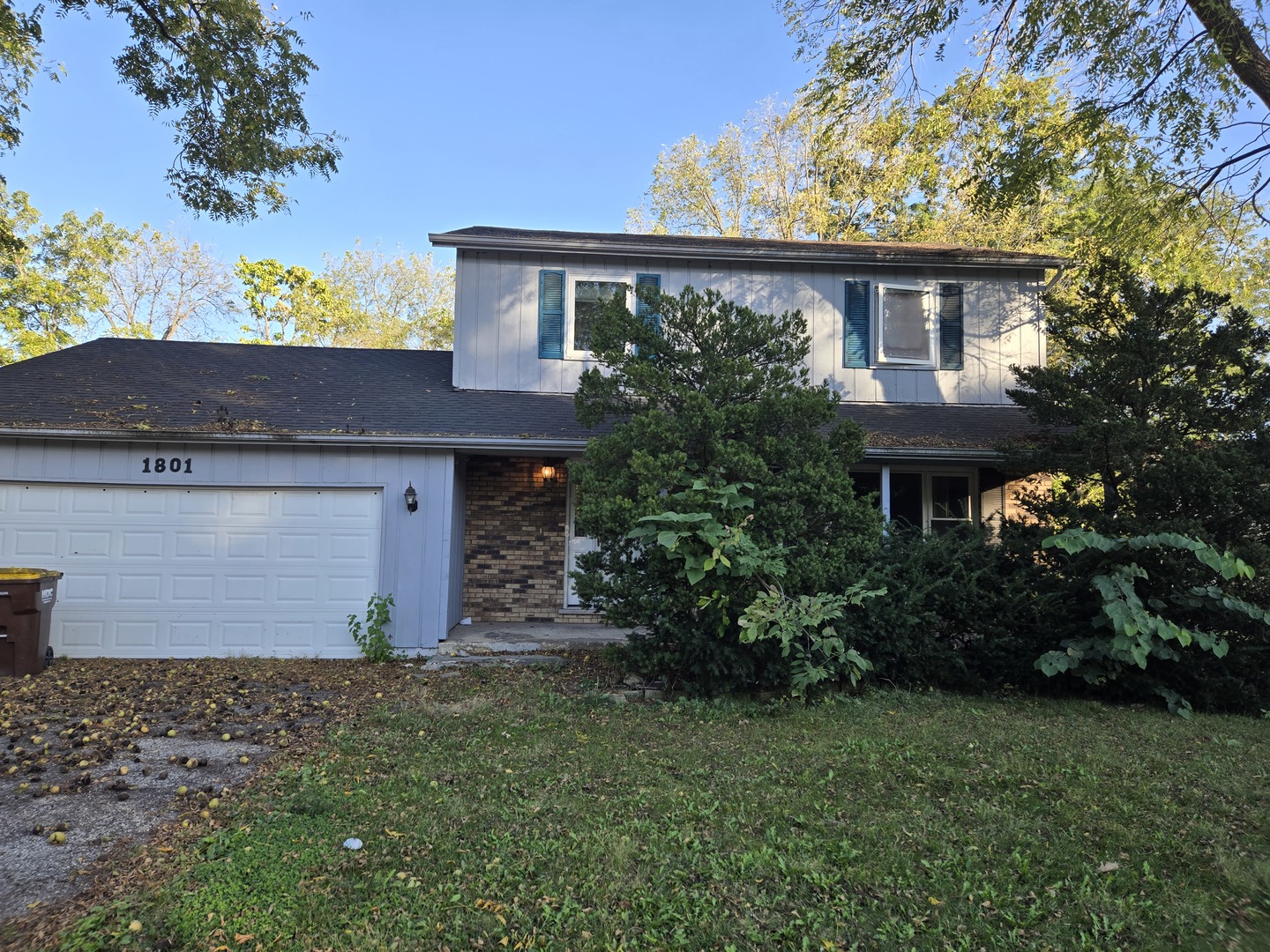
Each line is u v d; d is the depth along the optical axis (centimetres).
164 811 424
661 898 333
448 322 3719
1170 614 753
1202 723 667
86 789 457
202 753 534
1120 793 466
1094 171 1136
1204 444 812
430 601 944
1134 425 761
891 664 779
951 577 784
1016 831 406
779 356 820
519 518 1142
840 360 1177
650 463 693
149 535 927
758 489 707
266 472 941
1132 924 316
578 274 1157
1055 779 490
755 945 301
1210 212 1188
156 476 927
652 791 458
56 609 907
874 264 1180
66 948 283
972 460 963
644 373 754
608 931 308
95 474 917
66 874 346
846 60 1098
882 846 386
